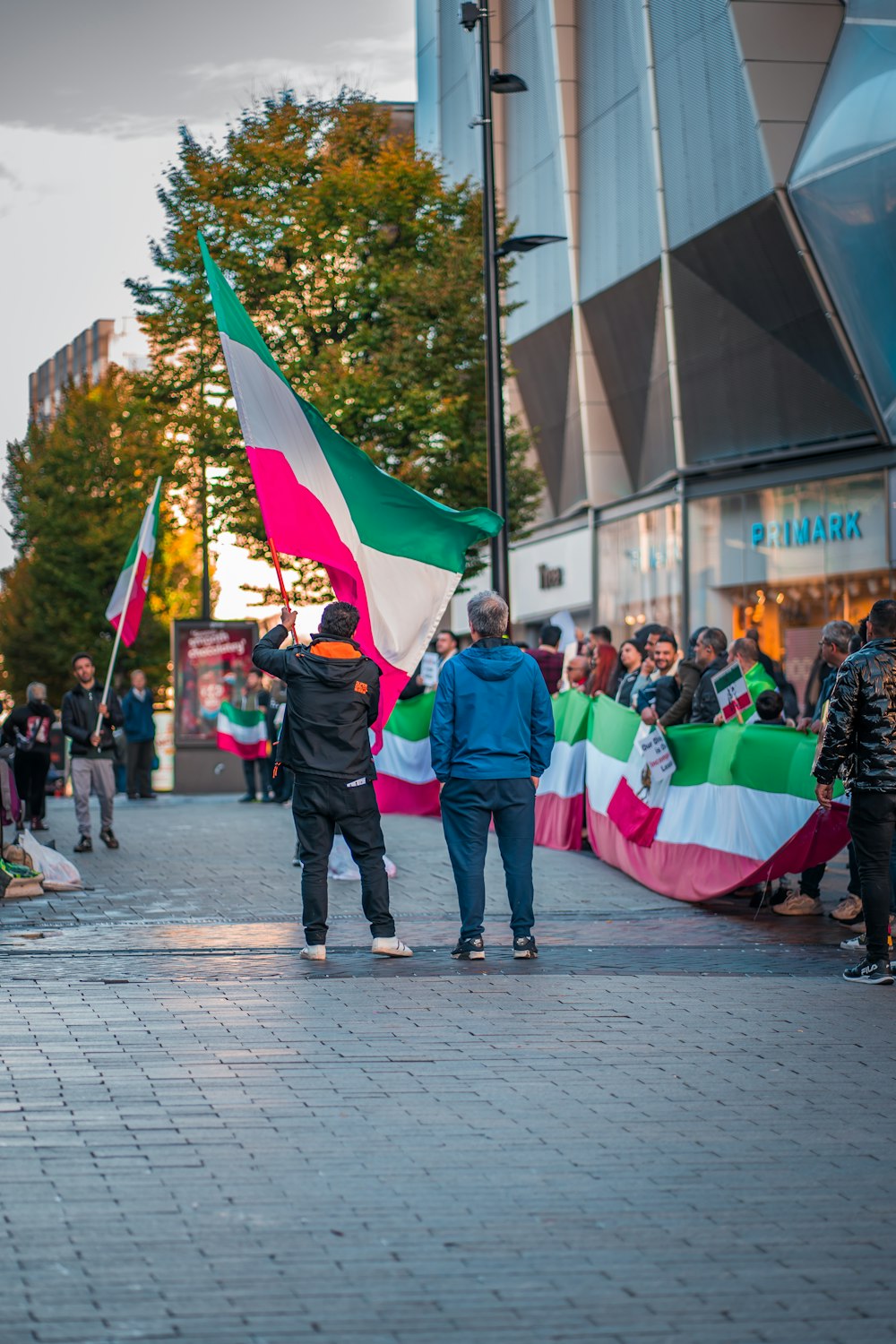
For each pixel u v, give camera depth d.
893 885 10.18
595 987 8.66
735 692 11.83
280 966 9.29
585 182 32.28
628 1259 4.54
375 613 10.78
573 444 34.75
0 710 29.89
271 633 9.79
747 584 29.33
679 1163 5.48
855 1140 5.79
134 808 24.42
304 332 24.67
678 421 30.22
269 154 24.44
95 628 47.47
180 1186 5.13
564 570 36.66
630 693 14.97
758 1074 6.75
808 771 10.94
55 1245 4.56
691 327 29.23
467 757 9.59
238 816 21.30
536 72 33.88
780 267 26.39
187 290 24.23
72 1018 7.70
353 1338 3.95
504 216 25.77
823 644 10.91
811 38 25.80
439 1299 4.21
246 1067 6.74
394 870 13.59
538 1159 5.51
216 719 28.86
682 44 27.55
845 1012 8.04
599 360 33.16
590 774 14.71
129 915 11.62
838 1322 4.10
